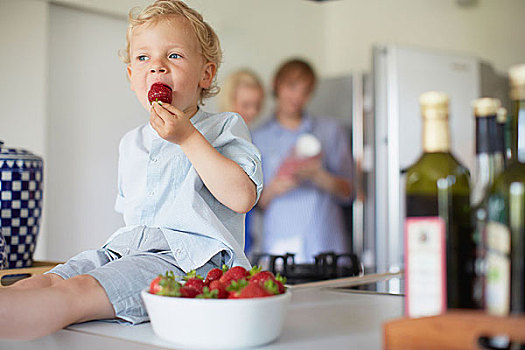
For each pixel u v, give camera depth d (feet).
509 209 1.92
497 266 1.92
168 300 2.23
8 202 4.68
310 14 13.44
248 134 3.86
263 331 2.20
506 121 2.21
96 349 2.35
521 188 1.90
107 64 9.91
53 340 2.49
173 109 3.25
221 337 2.18
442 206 2.00
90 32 9.68
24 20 8.83
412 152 10.30
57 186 9.27
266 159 11.76
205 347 2.20
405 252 2.07
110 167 9.97
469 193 2.03
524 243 1.90
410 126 10.30
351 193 11.35
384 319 2.66
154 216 3.68
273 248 11.34
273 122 12.05
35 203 4.86
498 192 1.95
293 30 12.98
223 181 3.29
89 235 9.68
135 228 3.61
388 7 13.11
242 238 3.86
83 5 9.37
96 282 2.79
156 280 2.42
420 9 12.78
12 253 4.74
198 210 3.50
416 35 12.83
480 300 1.96
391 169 10.16
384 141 10.30
